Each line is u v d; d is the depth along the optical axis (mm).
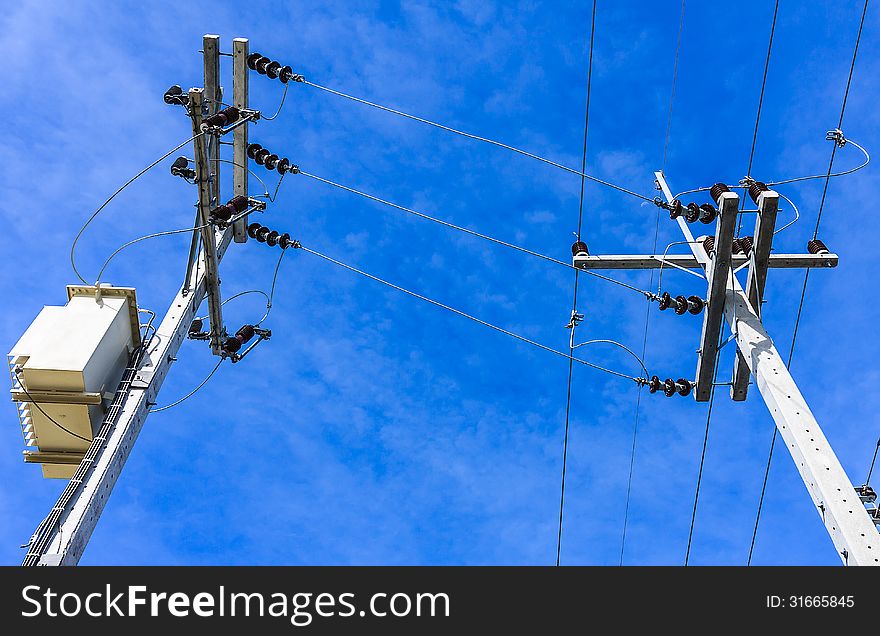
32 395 8922
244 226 13625
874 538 8906
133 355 9977
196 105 11297
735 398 12141
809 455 9664
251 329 12742
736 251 12047
